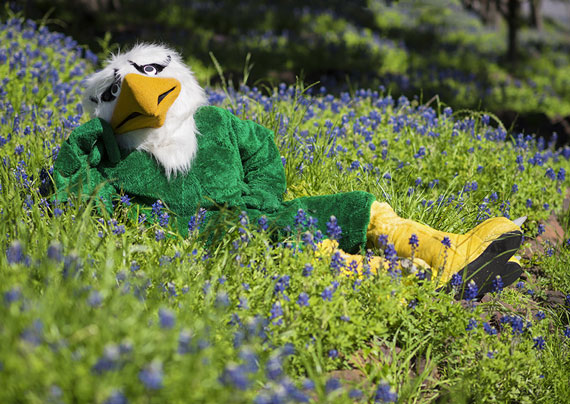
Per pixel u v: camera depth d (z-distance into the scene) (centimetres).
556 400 345
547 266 489
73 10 1708
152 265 336
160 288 309
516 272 402
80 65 895
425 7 3150
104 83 391
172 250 366
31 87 681
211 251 376
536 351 367
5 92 624
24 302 236
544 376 354
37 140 508
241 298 302
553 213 615
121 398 205
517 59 2225
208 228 366
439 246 384
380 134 639
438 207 488
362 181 511
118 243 346
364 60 1786
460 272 379
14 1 1524
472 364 344
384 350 354
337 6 2577
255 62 1565
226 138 420
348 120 693
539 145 744
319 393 275
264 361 287
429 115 697
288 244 375
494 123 1236
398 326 362
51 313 237
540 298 454
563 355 374
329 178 516
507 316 372
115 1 1908
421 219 475
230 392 231
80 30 1666
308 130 633
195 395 226
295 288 339
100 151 397
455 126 701
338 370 329
